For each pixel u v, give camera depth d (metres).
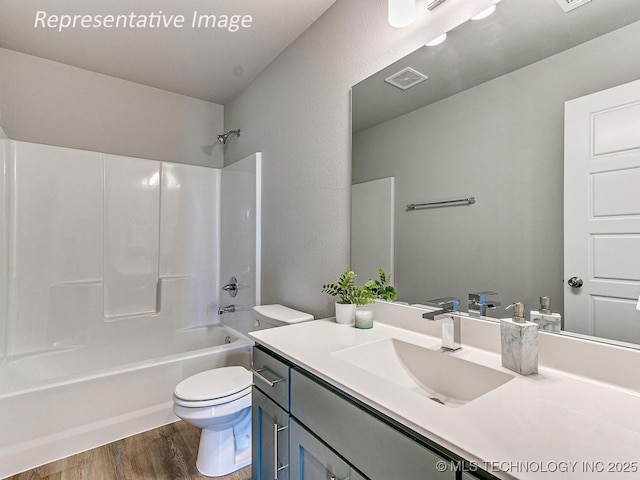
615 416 0.69
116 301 2.56
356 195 1.66
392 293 1.47
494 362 1.00
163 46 2.24
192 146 3.05
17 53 2.33
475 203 1.19
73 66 2.52
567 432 0.63
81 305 2.41
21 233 2.21
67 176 2.38
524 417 0.69
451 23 1.26
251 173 2.55
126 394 1.99
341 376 0.92
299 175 2.06
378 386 0.86
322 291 1.86
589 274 0.91
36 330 2.25
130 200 2.63
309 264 1.96
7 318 2.15
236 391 1.67
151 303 2.72
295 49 2.12
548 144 1.00
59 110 2.47
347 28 1.72
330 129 1.82
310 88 1.98
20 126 2.34
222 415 1.62
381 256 1.53
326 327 1.46
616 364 0.85
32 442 1.71
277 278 2.26
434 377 1.11
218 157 3.20
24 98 2.35
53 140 2.46
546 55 1.01
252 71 2.54
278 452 1.18
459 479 0.62
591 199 0.91
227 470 1.70
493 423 0.67
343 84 1.74
